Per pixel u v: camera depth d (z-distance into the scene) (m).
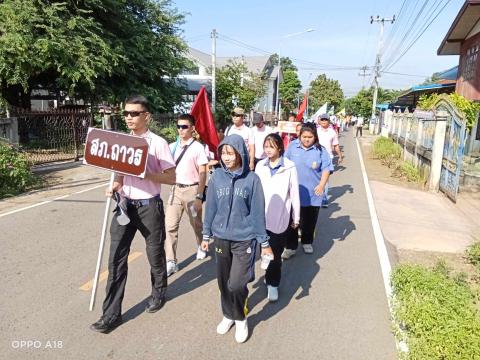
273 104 54.19
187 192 4.59
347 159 17.12
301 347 3.31
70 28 14.02
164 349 3.21
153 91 18.77
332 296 4.23
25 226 6.23
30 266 4.69
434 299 3.40
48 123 12.66
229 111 28.48
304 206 5.23
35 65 13.50
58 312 3.69
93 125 15.28
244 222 3.22
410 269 3.99
